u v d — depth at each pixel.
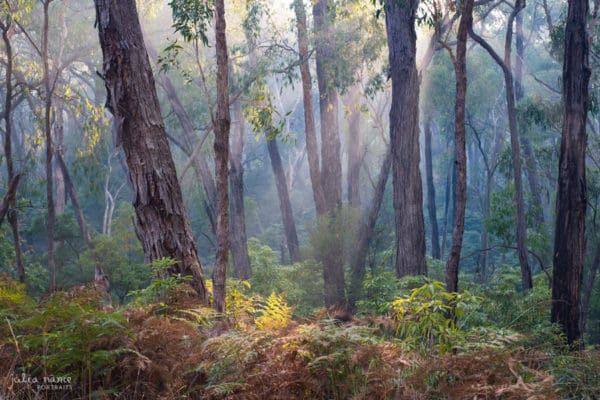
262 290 19.86
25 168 20.47
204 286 7.50
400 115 15.91
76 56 26.09
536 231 25.48
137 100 7.49
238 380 4.09
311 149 19.34
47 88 14.73
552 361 5.98
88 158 20.38
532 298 13.08
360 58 20.44
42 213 26.28
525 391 3.63
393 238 25.77
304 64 19.86
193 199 31.28
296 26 20.33
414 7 15.46
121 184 38.41
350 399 3.98
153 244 7.41
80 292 5.09
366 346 4.10
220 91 6.79
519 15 34.75
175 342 4.38
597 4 18.75
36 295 23.16
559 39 20.48
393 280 12.95
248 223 38.06
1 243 22.92
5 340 4.18
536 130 30.77
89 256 23.02
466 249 40.19
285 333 4.55
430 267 23.41
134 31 7.59
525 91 40.09
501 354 4.03
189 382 4.25
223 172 6.69
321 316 5.09
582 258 12.45
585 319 19.47
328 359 4.00
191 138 23.34
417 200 15.76
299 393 4.03
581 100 12.44
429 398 4.00
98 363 4.09
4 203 12.17
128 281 22.42
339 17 20.25
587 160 29.95
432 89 31.95
